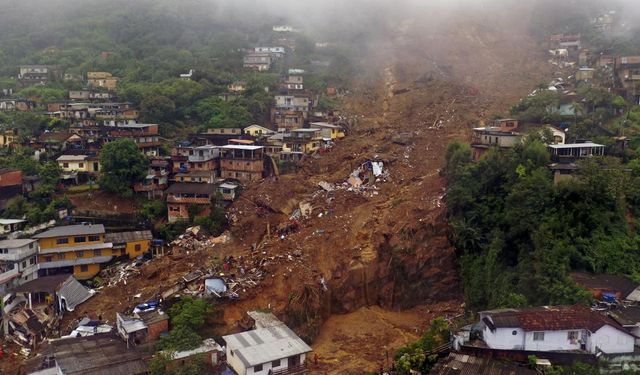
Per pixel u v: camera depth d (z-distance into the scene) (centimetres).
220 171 8575
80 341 5028
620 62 9625
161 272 6438
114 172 7862
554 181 6194
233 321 5659
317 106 11019
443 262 6644
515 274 5544
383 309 6538
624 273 5162
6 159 8300
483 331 4278
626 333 4009
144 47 13512
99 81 11850
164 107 9969
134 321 5178
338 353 5584
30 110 10412
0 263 6206
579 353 3988
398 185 7944
